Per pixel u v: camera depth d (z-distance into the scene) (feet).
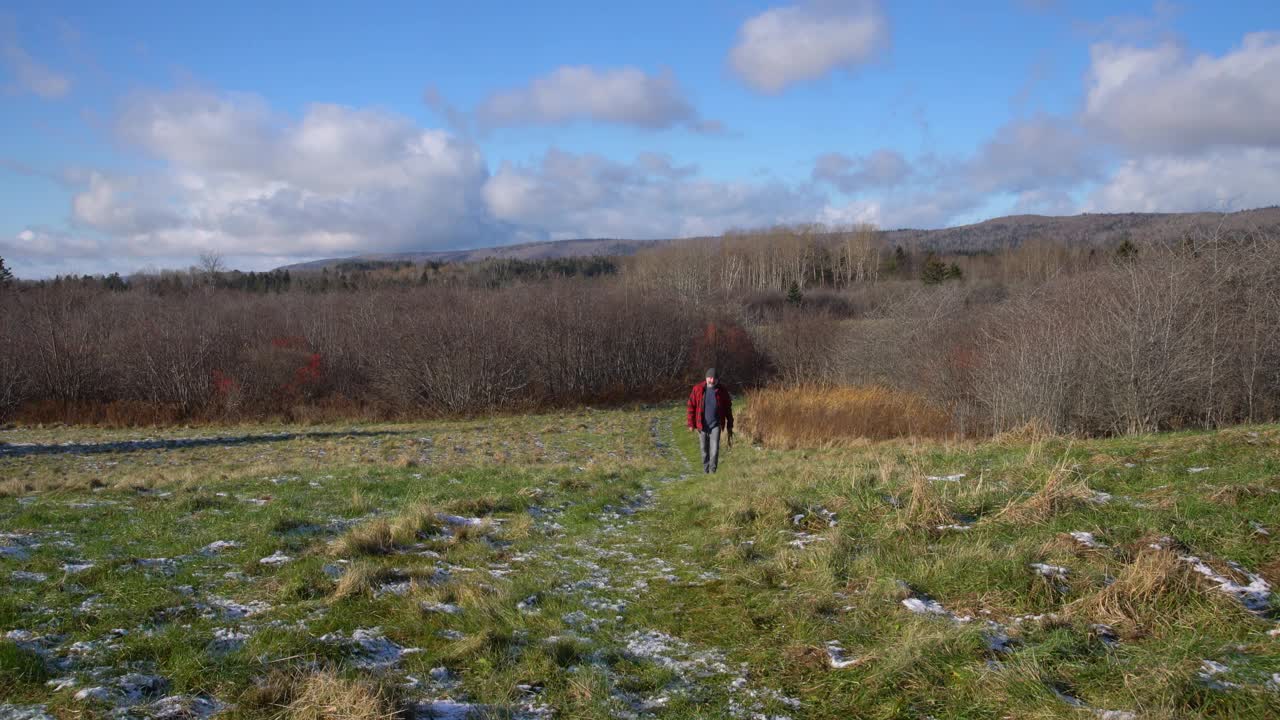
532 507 28.60
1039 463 24.89
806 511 23.29
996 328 67.72
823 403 64.64
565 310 126.82
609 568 20.35
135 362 105.29
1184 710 10.69
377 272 316.40
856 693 12.25
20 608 15.25
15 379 99.86
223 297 151.12
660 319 136.67
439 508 27.07
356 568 18.08
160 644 13.65
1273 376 52.90
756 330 150.10
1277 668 11.66
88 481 33.47
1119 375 53.26
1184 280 53.78
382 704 11.42
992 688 11.82
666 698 12.32
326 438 72.43
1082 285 61.21
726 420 38.32
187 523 24.17
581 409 112.27
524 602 17.06
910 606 15.55
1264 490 18.89
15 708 11.21
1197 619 13.53
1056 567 16.28
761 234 294.87
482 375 105.70
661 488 34.30
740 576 18.53
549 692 12.54
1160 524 17.79
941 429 59.41
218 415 100.27
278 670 12.72
